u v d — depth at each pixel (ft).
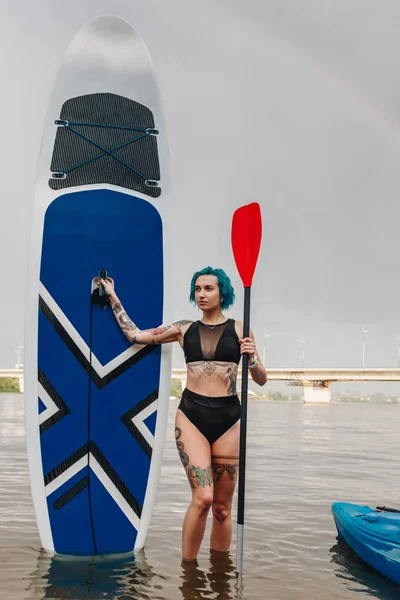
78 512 13.79
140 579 11.68
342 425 81.00
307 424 81.00
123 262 14.43
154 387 14.43
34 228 14.23
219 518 13.37
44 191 14.34
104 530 13.83
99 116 14.71
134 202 14.67
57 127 14.53
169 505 19.45
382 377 226.99
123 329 14.07
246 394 12.11
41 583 11.32
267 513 18.58
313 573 12.52
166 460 32.83
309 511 18.93
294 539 15.26
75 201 14.40
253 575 12.19
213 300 12.68
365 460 34.88
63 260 14.20
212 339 12.68
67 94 14.64
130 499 14.06
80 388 14.02
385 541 12.98
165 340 13.66
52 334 14.03
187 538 12.63
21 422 62.95
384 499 21.40
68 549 13.62
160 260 14.70
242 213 13.26
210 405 12.49
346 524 14.51
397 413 156.25
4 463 29.09
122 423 14.16
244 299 12.80
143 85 15.02
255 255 12.85
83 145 14.57
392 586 11.87
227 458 12.71
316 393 254.27
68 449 13.89
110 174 14.61
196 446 12.48
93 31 14.87
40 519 13.71
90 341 14.12
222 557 13.33
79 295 14.17
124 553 13.58
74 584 11.30
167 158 15.08
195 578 11.82
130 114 14.90
